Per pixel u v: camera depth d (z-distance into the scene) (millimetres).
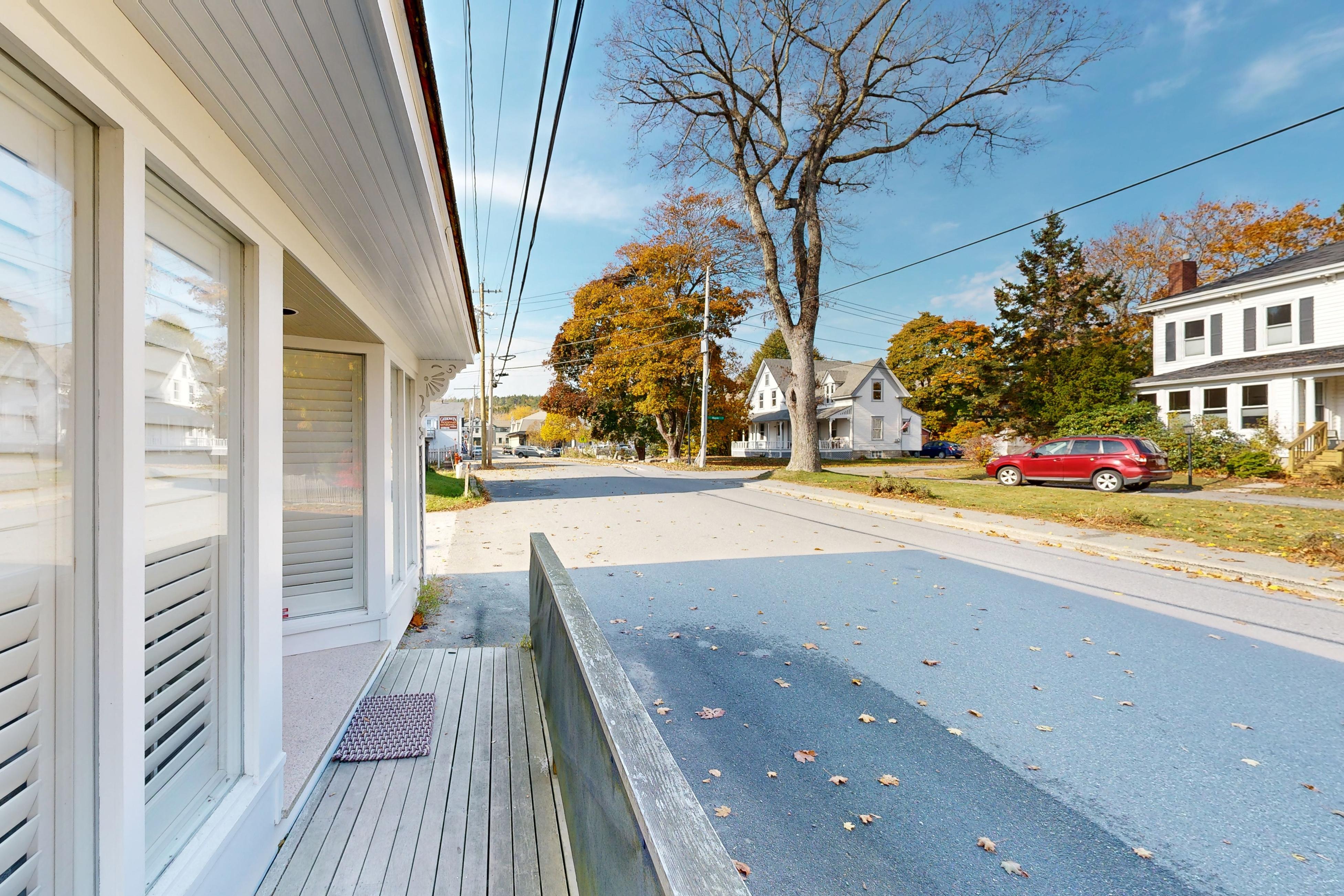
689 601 6301
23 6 982
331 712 2938
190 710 1705
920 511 12234
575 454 51062
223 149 1787
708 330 28812
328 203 2334
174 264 1620
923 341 42438
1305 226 26938
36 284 1106
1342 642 5039
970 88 17969
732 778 3055
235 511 1983
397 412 5117
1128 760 3242
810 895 2275
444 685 3695
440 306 4109
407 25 1558
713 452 40938
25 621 1090
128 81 1282
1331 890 2311
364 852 2135
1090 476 15000
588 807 1684
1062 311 33188
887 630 5379
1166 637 5176
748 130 19266
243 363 2043
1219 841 2598
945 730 3561
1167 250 32312
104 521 1246
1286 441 16406
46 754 1148
